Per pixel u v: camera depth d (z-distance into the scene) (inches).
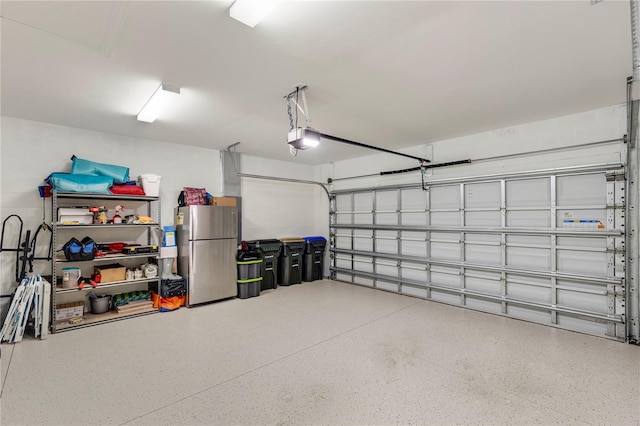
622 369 110.4
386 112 148.5
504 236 173.9
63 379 103.2
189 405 89.4
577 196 150.3
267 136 190.4
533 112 148.6
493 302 179.0
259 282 216.1
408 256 219.3
